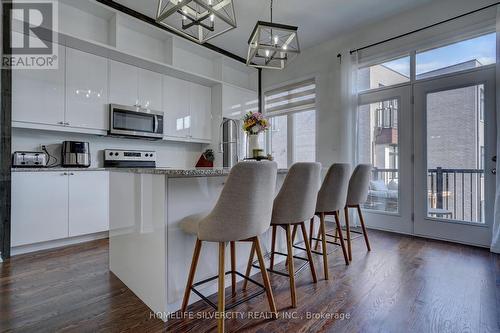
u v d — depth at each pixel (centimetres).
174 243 165
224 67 505
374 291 192
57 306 172
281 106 502
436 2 322
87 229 312
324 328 150
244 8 339
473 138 298
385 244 306
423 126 335
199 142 466
